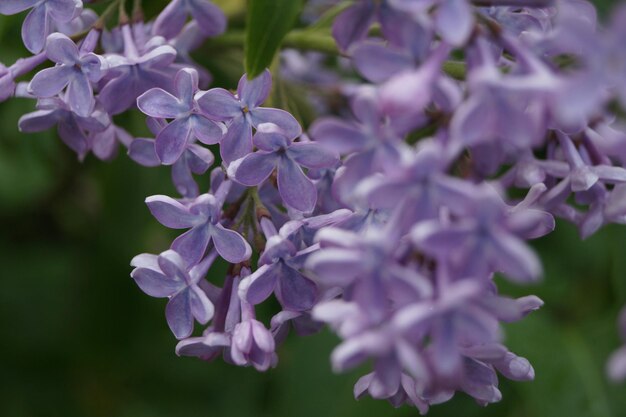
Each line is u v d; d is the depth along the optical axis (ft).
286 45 1.32
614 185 1.26
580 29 1.02
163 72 1.24
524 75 1.08
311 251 1.17
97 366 1.61
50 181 1.56
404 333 1.05
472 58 1.08
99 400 1.64
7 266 1.63
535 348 1.51
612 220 1.24
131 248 1.54
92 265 1.56
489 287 1.11
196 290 1.20
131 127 1.48
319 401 1.49
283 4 1.19
